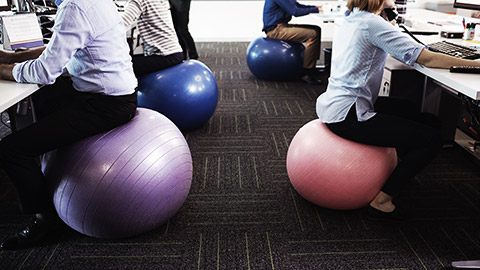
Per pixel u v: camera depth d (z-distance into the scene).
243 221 1.99
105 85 1.67
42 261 1.73
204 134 2.97
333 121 1.90
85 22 1.55
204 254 1.77
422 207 2.10
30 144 1.61
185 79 2.79
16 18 2.13
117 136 1.71
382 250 1.79
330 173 1.88
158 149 1.74
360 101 1.85
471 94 1.54
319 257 1.74
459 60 1.81
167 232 1.91
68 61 1.59
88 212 1.68
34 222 1.83
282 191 2.25
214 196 2.21
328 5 3.96
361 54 1.82
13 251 1.79
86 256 1.76
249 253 1.77
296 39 4.09
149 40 2.75
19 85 1.66
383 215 1.94
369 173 1.86
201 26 6.66
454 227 1.94
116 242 1.84
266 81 4.24
